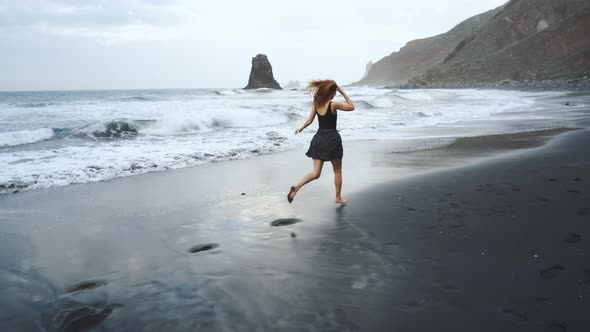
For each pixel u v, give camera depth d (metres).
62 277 2.83
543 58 83.31
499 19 111.50
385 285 2.56
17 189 5.56
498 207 4.13
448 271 2.72
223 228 3.88
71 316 2.30
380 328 2.07
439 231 3.54
